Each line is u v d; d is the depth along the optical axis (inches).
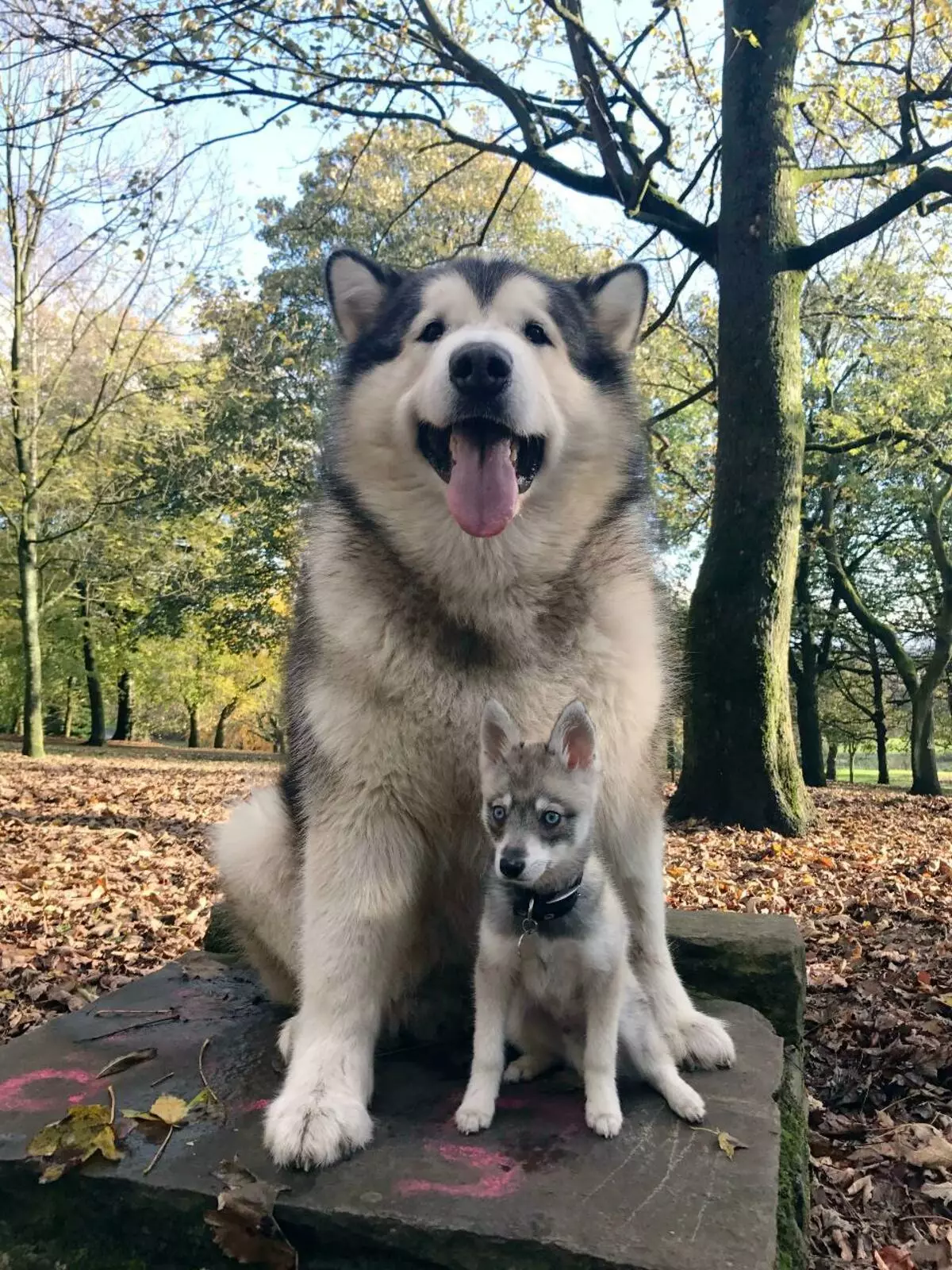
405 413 38.5
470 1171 29.5
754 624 137.9
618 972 31.9
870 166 150.9
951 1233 42.8
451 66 159.6
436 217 314.5
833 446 221.1
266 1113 32.7
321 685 37.4
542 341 41.0
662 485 260.2
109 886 104.7
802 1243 34.1
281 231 315.3
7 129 141.6
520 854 30.5
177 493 336.2
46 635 394.9
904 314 235.1
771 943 50.6
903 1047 60.2
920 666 358.9
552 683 37.5
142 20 142.8
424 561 37.7
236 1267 28.1
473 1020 41.6
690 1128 32.2
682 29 148.2
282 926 42.4
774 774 137.6
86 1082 36.4
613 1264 25.2
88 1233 29.8
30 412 288.0
